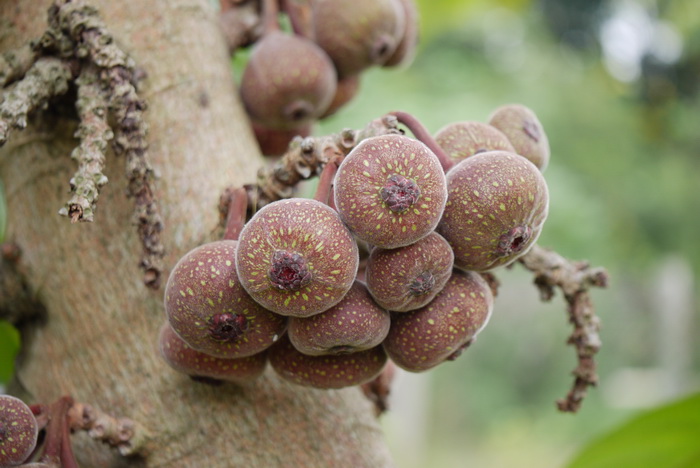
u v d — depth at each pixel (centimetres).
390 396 75
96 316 67
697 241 350
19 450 62
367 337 61
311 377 63
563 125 356
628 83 344
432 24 152
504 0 159
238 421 66
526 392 511
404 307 61
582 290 67
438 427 500
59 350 68
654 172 351
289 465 65
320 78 74
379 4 76
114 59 64
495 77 365
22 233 69
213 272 60
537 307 512
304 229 59
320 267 59
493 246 61
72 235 68
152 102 68
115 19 69
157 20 69
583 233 299
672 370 398
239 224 64
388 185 59
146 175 64
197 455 65
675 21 302
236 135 70
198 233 67
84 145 62
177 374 66
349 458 66
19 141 69
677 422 77
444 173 62
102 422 65
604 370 464
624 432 78
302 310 60
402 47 81
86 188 60
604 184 352
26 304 69
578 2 298
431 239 61
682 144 343
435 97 326
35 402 68
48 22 66
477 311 62
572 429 419
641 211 350
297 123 76
